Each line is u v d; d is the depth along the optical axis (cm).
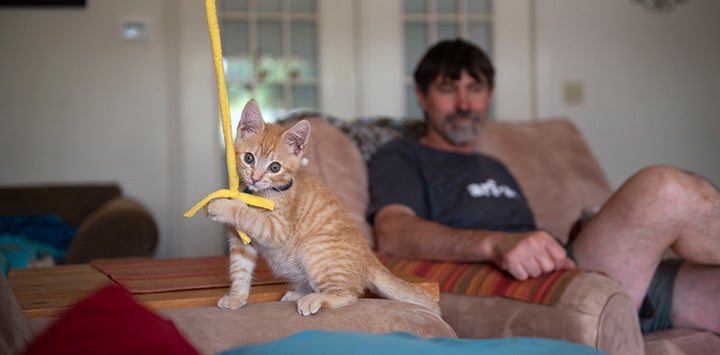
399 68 464
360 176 246
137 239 326
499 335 166
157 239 334
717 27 491
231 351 98
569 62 478
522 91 477
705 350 177
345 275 133
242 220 123
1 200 396
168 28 435
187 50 438
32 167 425
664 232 176
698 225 173
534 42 475
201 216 438
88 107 430
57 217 387
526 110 478
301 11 458
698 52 489
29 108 425
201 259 199
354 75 462
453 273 186
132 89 433
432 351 96
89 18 429
